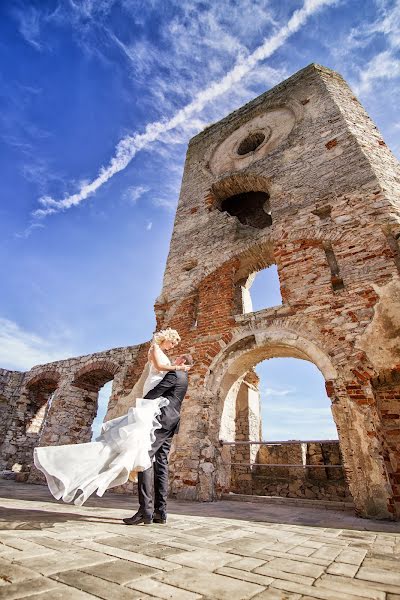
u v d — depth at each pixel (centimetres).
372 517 384
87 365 1027
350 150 695
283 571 143
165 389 286
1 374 1191
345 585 126
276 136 895
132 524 243
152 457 259
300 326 559
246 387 985
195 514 343
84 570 129
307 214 670
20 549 152
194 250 829
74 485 212
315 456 843
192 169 1052
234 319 650
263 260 757
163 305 792
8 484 716
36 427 1173
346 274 555
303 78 948
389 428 481
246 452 901
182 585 119
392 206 572
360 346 487
